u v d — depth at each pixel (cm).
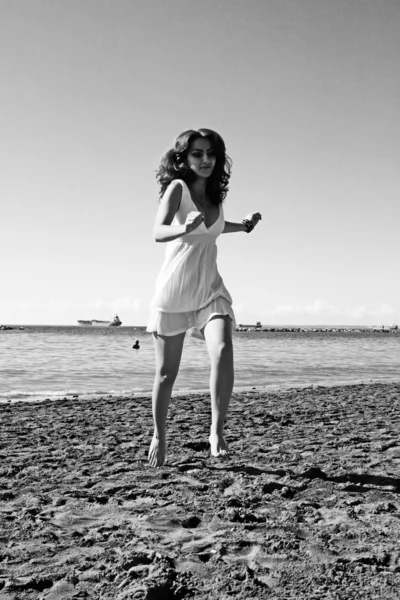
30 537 258
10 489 342
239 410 743
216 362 339
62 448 477
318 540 250
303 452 455
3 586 205
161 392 359
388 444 489
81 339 6184
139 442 507
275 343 5366
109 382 1352
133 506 306
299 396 949
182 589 200
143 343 4750
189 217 302
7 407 786
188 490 335
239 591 198
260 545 244
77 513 295
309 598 192
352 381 1421
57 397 995
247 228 379
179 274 338
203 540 252
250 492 329
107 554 235
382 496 324
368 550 238
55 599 195
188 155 339
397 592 197
